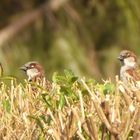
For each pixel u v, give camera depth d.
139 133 7.15
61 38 23.95
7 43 23.97
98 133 7.34
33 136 7.66
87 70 22.95
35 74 11.25
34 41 24.25
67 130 7.27
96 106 7.20
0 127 7.85
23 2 25.23
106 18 24.30
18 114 8.08
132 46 23.78
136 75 10.55
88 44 23.92
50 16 24.62
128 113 7.20
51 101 7.86
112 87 7.88
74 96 7.88
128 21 23.97
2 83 9.21
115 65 23.34
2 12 24.97
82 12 24.53
